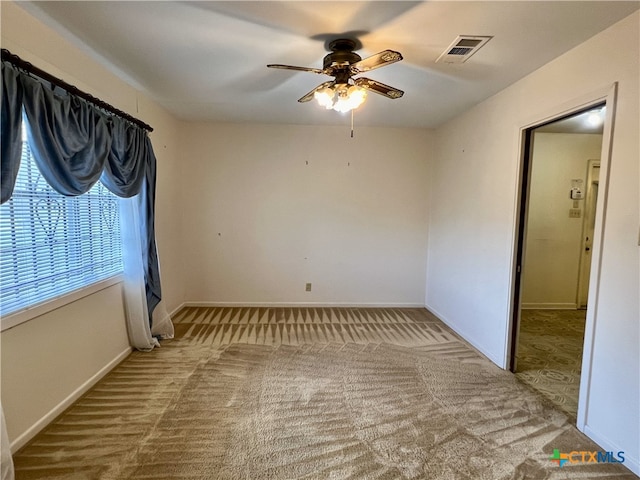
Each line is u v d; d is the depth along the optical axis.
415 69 2.57
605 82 1.95
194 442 1.96
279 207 4.55
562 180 4.59
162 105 3.62
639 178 1.76
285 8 1.79
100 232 2.71
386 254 4.71
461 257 3.71
